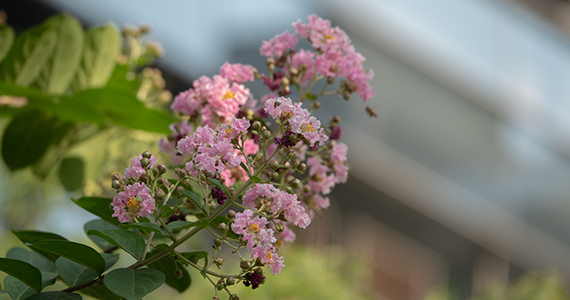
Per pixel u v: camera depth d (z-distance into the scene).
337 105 7.32
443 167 7.90
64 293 1.18
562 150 8.09
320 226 7.33
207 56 6.13
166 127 2.28
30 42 2.35
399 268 7.99
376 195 7.77
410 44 7.70
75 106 2.18
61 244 1.13
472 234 7.99
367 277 7.46
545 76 8.03
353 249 7.66
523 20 7.89
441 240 8.18
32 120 2.50
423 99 7.88
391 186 7.70
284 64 1.67
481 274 8.13
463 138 7.95
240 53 6.57
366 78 1.64
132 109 2.16
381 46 7.67
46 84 2.47
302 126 1.17
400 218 8.03
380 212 7.95
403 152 7.75
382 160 7.62
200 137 1.19
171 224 1.18
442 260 8.23
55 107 2.26
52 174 2.75
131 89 2.74
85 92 2.06
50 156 2.65
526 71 7.98
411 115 7.80
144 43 3.48
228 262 5.26
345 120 7.38
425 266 8.14
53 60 2.43
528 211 8.05
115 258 1.33
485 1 7.80
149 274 1.10
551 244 8.03
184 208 1.40
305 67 1.65
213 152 1.17
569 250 8.05
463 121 7.98
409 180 7.72
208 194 1.28
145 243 1.20
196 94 1.54
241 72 1.59
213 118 1.52
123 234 1.18
